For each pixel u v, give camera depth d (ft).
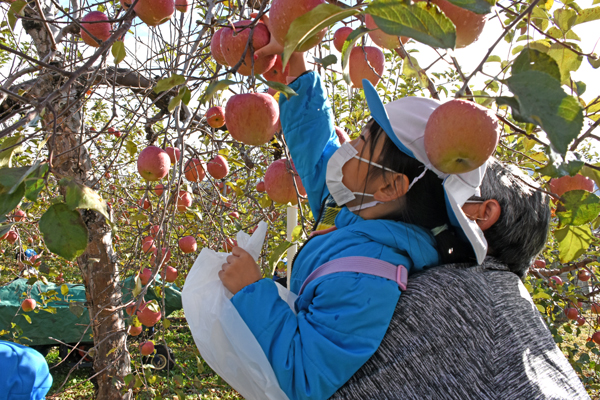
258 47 3.38
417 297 2.93
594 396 11.84
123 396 9.99
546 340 3.01
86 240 2.60
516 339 2.85
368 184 3.43
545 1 3.86
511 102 1.85
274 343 3.02
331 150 4.62
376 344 2.81
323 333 2.93
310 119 4.53
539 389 2.69
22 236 16.35
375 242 3.26
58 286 17.03
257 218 11.68
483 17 2.61
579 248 3.60
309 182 4.66
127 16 3.36
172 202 7.10
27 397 5.40
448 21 1.95
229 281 3.36
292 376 2.90
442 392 2.70
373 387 2.77
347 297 2.96
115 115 5.55
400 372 2.76
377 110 2.95
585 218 3.02
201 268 3.51
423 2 1.98
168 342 17.80
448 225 3.40
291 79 4.46
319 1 2.93
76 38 7.14
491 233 3.35
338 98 13.07
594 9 3.82
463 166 2.35
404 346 2.81
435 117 2.36
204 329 3.23
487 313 2.90
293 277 3.93
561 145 1.68
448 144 2.26
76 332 17.22
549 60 2.08
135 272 10.23
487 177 3.31
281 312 3.13
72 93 7.85
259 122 3.70
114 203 12.92
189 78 3.00
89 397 16.43
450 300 2.91
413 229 3.29
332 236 3.58
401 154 3.26
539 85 1.77
